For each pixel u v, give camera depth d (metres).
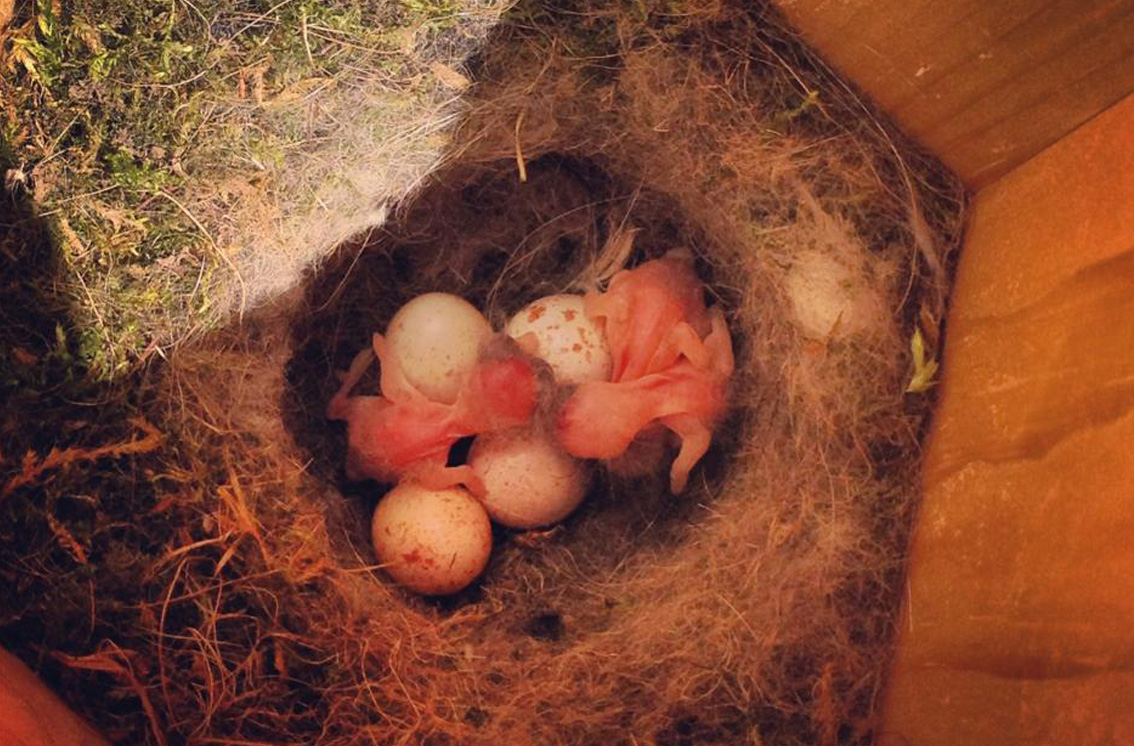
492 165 0.21
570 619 0.20
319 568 0.19
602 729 0.19
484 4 0.20
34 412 0.19
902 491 0.20
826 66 0.20
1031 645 0.17
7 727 0.16
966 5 0.18
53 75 0.19
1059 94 0.18
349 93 0.20
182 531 0.19
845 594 0.19
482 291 0.22
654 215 0.21
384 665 0.19
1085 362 0.17
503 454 0.20
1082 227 0.17
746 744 0.19
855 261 0.20
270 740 0.19
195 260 0.20
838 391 0.20
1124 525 0.16
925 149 0.20
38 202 0.19
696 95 0.20
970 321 0.19
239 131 0.20
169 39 0.20
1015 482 0.18
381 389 0.21
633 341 0.20
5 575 0.19
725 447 0.21
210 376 0.20
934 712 0.18
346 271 0.21
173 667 0.19
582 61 0.20
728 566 0.20
